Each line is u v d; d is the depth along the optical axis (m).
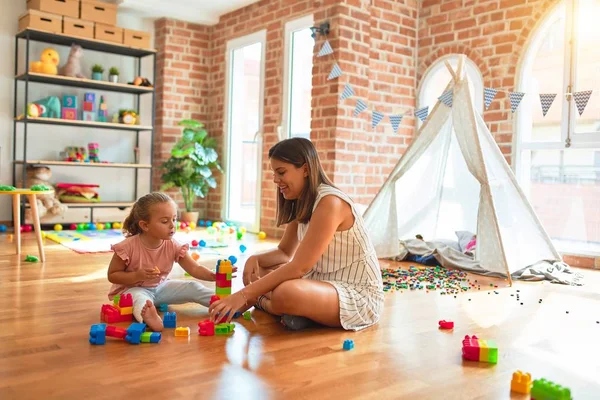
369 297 2.12
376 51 4.70
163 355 1.73
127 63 5.89
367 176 4.66
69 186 5.35
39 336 1.91
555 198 4.16
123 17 5.85
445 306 2.55
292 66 5.16
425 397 1.46
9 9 5.21
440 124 3.64
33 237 4.59
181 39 6.02
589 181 3.96
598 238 3.94
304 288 1.98
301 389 1.48
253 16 5.57
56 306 2.34
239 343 1.88
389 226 3.83
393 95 4.84
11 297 2.49
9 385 1.46
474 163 3.38
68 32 5.15
